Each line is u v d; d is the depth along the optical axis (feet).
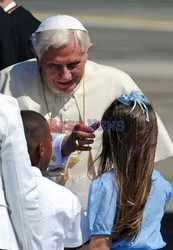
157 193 34.12
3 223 30.86
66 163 41.29
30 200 31.14
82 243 33.91
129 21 227.81
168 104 113.50
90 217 32.99
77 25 39.52
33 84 42.39
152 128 32.91
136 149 32.53
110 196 32.73
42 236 32.09
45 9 248.11
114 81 42.80
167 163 80.07
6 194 31.22
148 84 131.44
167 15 247.70
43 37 39.11
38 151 35.53
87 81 42.65
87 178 42.27
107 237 32.81
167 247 57.67
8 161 31.01
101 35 193.88
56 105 42.37
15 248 31.04
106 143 33.40
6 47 51.70
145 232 33.81
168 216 63.72
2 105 31.24
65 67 39.42
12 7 53.01
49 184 33.68
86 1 274.16
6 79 42.80
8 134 30.99
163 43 186.09
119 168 32.68
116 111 33.01
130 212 32.53
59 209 33.04
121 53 166.20
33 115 35.68
